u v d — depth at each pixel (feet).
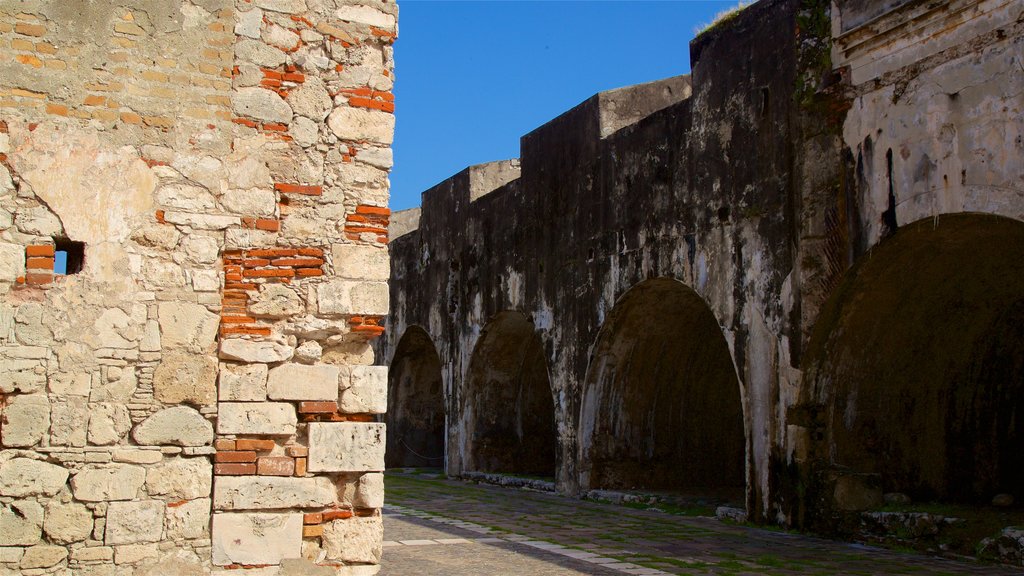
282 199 20.02
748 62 38.42
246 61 20.04
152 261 18.90
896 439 35.88
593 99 48.96
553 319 51.24
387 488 53.72
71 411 17.98
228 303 19.31
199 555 18.45
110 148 18.88
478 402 61.36
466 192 63.16
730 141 38.99
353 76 20.86
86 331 18.29
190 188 19.34
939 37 29.86
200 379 18.90
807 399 34.27
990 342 35.99
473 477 59.06
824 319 33.71
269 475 19.10
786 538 32.76
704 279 39.88
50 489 17.70
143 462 18.30
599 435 47.80
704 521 37.99
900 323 34.35
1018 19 27.20
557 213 51.49
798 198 35.01
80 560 17.72
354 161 20.62
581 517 39.19
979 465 37.40
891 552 29.76
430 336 66.85
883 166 31.60
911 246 31.53
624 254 45.14
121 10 19.26
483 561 27.14
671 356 47.78
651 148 43.93
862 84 32.71
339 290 20.04
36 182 18.35
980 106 28.19
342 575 19.33
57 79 18.70
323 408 19.62
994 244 31.07
